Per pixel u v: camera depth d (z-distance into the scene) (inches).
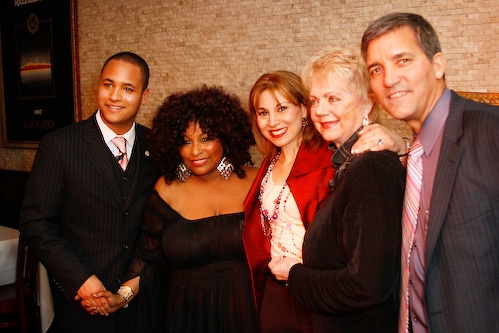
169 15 132.0
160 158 74.5
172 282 74.1
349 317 50.5
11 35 167.8
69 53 151.8
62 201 75.7
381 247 43.0
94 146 76.0
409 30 45.2
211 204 74.3
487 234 40.5
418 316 46.9
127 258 77.6
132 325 78.6
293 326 62.2
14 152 174.6
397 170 46.4
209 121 70.3
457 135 43.3
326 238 50.4
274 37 115.9
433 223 42.6
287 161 67.1
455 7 94.7
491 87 92.7
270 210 65.2
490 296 40.5
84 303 71.4
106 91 75.5
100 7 144.8
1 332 127.9
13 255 114.3
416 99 45.3
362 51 49.2
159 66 135.6
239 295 71.7
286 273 54.5
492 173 40.7
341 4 106.3
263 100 65.3
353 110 54.1
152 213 75.1
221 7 123.1
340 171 51.2
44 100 161.2
